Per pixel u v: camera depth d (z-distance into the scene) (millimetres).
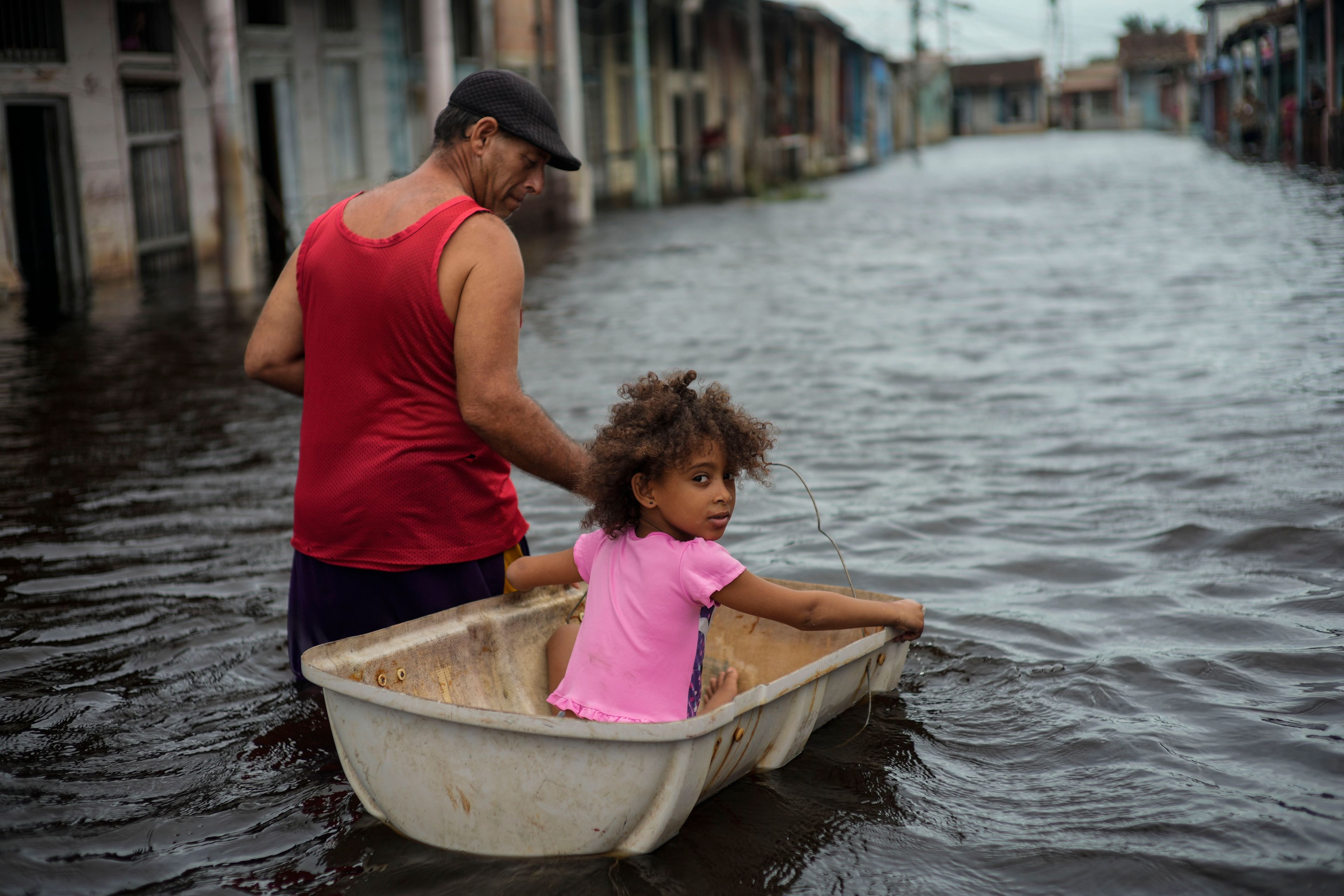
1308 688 3191
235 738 3107
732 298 12469
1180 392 7059
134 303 12586
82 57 13906
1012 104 89438
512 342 3012
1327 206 19109
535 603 3279
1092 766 2826
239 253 13156
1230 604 3834
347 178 19266
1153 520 4734
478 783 2506
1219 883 2324
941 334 9711
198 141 16328
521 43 24375
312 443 3154
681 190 31609
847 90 49750
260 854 2562
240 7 16531
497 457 3225
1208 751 2867
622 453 2764
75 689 3420
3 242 12992
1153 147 50719
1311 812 2561
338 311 3045
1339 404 6441
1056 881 2365
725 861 2486
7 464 6172
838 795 2748
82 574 4426
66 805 2764
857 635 3260
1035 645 3586
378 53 19969
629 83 29391
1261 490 5012
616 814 2457
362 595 3172
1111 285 12023
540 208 22406
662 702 2816
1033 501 5109
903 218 22172
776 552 4578
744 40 37969
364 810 2740
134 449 6473
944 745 2984
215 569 4465
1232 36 38281
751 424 2805
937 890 2354
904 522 4898
